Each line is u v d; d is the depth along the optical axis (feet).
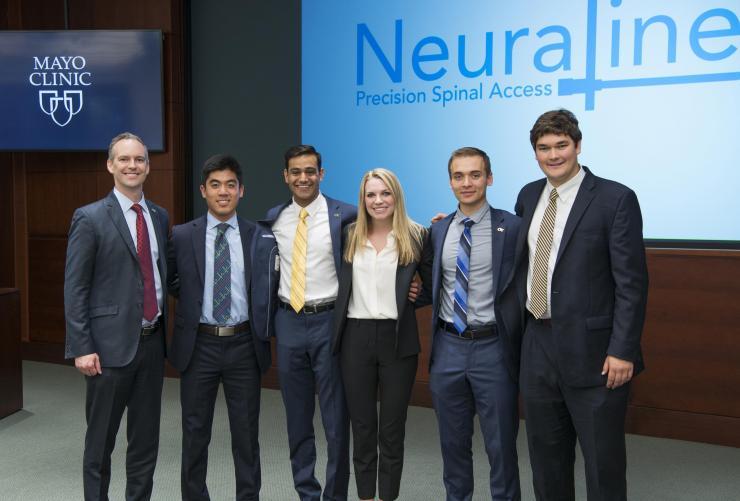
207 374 9.23
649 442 13.62
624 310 7.30
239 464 9.52
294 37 17.54
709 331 13.48
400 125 16.12
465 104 15.46
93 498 8.80
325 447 12.96
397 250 8.93
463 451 9.01
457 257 8.68
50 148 18.58
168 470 11.98
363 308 9.00
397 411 9.04
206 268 9.23
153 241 9.09
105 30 18.20
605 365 7.42
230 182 9.16
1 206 20.74
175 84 18.52
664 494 11.04
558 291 7.61
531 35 14.74
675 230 13.83
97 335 8.66
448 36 15.52
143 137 18.25
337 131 16.79
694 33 13.39
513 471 8.68
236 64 18.29
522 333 8.38
